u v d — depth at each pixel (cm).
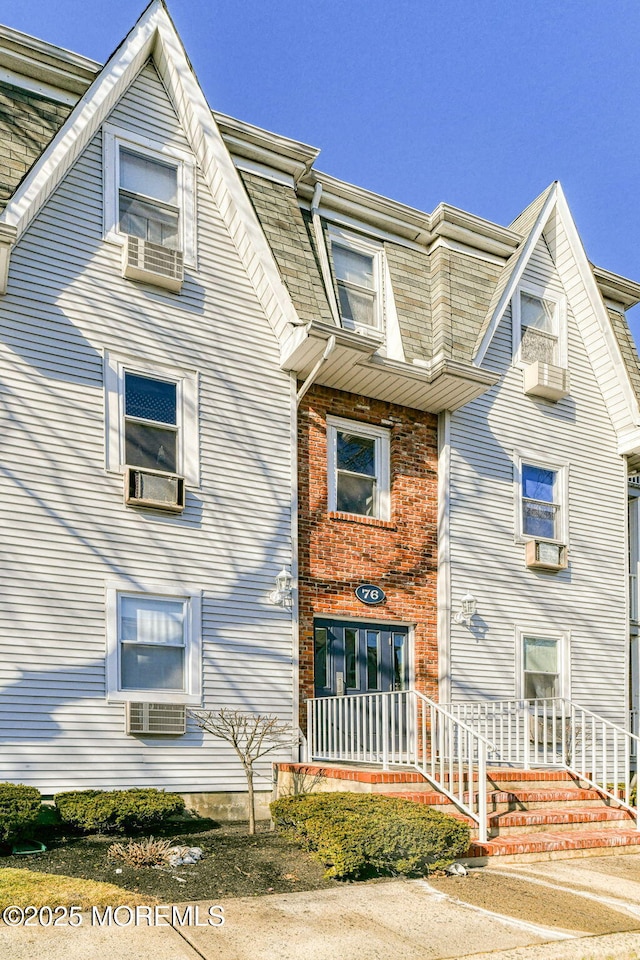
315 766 1094
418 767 1040
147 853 822
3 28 1146
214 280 1251
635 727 1712
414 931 678
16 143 1120
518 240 1593
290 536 1242
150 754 1073
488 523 1470
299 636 1247
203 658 1136
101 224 1169
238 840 950
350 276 1435
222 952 609
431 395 1403
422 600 1384
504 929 695
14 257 1088
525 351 1595
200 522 1170
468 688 1384
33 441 1062
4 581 1012
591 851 988
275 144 1352
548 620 1509
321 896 751
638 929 716
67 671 1034
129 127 1220
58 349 1101
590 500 1617
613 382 1661
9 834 849
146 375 1167
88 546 1077
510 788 1138
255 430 1242
